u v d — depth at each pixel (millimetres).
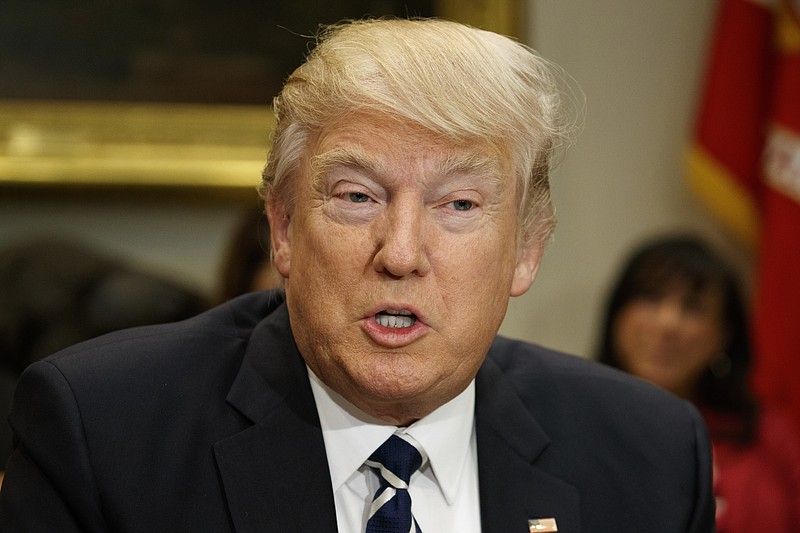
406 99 1374
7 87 3969
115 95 4020
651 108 4180
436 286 1412
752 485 3412
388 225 1392
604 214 4191
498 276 1473
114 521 1465
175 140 4004
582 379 1848
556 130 1602
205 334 1700
